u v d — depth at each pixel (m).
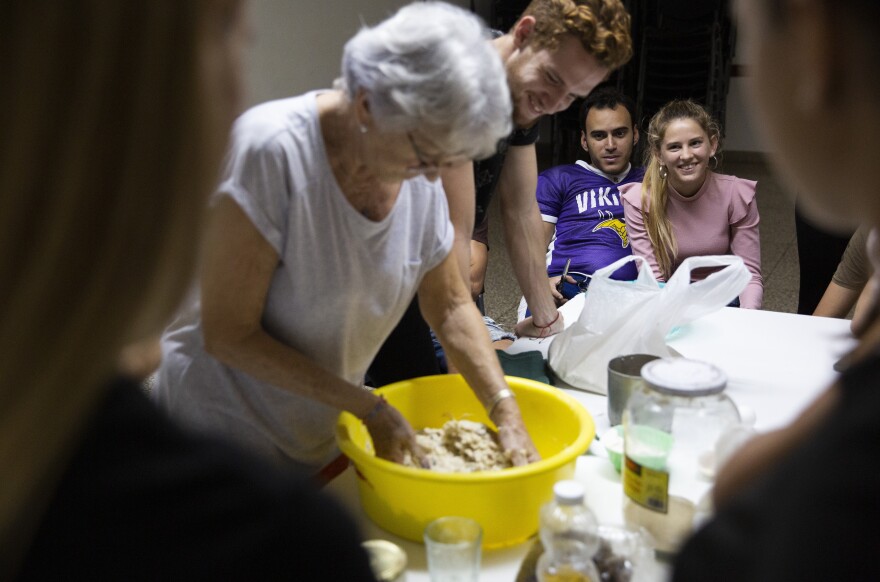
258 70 4.09
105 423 0.38
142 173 0.32
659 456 1.13
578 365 1.80
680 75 6.13
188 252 0.35
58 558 0.37
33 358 0.31
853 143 0.38
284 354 1.33
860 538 0.36
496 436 1.42
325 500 0.45
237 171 1.24
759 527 0.42
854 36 0.36
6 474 0.33
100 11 0.30
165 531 0.38
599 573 1.03
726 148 7.63
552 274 3.22
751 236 2.88
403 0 5.57
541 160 7.77
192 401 1.47
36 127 0.30
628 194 2.97
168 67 0.32
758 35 0.41
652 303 1.73
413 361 2.01
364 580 0.45
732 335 2.11
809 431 0.47
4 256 0.30
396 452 1.33
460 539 1.06
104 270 0.31
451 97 1.12
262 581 0.40
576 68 1.76
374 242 1.36
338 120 1.27
